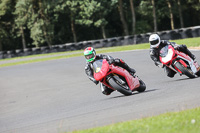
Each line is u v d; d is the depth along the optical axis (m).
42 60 105.81
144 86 35.69
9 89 59.38
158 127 18.20
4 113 39.28
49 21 171.62
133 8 175.88
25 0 165.50
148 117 21.70
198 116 19.48
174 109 23.86
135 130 18.27
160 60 36.81
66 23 184.75
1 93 56.25
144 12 183.12
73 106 35.28
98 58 33.72
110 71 32.72
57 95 46.47
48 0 166.62
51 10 173.62
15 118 34.38
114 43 126.31
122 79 34.28
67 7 167.62
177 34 114.75
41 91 52.69
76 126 24.19
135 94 34.41
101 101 34.81
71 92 47.12
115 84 32.94
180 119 19.30
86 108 31.94
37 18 168.62
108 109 28.75
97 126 22.66
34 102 43.84
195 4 190.00
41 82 62.19
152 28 194.75
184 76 41.97
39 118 31.59
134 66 61.81
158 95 31.12
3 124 32.09
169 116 20.67
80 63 82.38
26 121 31.25
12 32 188.00
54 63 91.75
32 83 62.53
